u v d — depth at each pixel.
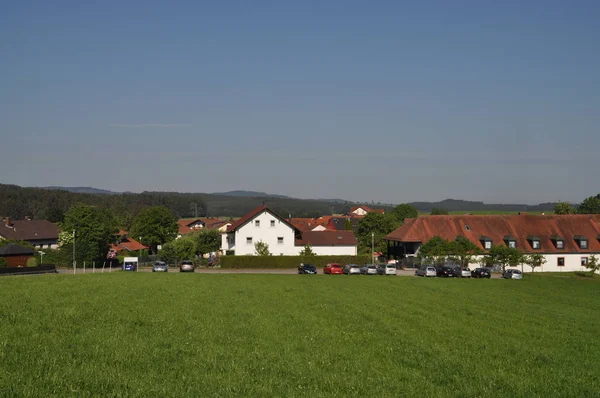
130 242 133.50
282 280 58.66
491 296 48.78
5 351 19.28
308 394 16.03
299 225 150.88
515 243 90.81
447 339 26.33
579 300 48.50
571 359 23.27
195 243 114.50
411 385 17.75
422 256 86.62
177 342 22.44
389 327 28.80
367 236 138.25
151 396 14.91
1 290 39.56
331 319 30.83
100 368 17.66
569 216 96.62
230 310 32.53
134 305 32.88
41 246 129.38
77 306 31.50
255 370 18.53
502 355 23.31
